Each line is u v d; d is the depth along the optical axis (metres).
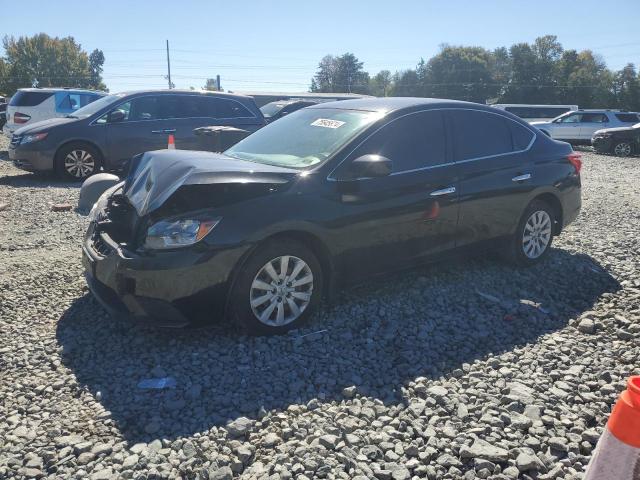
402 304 4.71
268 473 2.70
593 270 5.68
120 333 4.18
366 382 3.55
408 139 4.75
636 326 4.29
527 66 88.94
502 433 3.01
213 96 11.87
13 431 3.03
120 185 4.90
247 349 3.89
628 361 3.84
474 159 5.14
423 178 4.71
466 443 2.89
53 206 8.51
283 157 4.61
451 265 5.68
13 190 10.16
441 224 4.86
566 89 86.56
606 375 3.59
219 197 3.88
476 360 3.81
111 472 2.70
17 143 11.15
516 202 5.40
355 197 4.30
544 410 3.21
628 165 17.53
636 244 6.64
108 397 3.37
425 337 4.14
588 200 9.84
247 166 4.20
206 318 3.89
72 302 4.76
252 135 5.38
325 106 5.30
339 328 4.26
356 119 4.75
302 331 4.17
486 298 4.90
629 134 21.66
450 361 3.83
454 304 4.77
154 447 2.88
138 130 11.34
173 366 3.70
